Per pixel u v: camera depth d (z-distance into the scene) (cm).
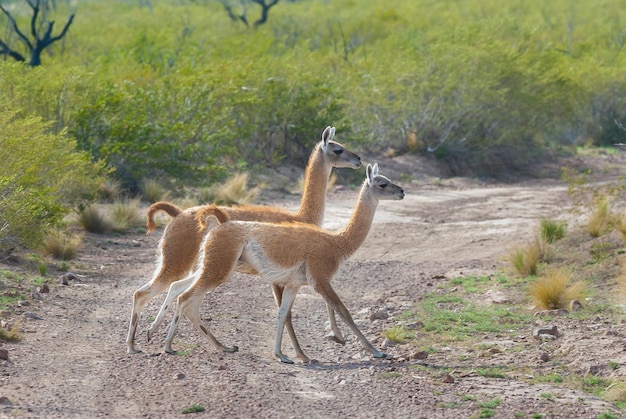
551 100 7556
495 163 7162
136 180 4731
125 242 3700
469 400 1822
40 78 4978
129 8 15450
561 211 4725
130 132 4706
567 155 7725
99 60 7106
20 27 9012
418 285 3067
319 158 2653
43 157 3269
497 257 3500
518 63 7238
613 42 10588
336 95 6544
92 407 1689
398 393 1859
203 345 2222
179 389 1822
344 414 1712
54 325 2338
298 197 5169
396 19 13088
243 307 2698
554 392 1884
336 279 3197
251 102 5650
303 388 1881
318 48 10712
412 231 4188
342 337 2311
